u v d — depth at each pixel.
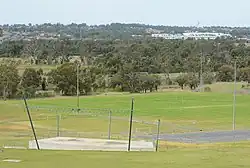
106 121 97.94
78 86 154.88
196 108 127.38
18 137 71.06
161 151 48.94
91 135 76.94
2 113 106.12
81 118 101.19
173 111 120.44
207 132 84.19
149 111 119.88
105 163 38.47
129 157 42.25
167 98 152.00
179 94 164.00
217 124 97.88
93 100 144.25
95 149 54.16
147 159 40.72
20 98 154.75
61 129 85.75
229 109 125.94
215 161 39.28
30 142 58.44
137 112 117.25
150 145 57.41
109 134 73.00
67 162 39.03
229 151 46.22
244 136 78.88
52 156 42.84
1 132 79.62
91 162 39.06
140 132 83.44
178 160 40.00
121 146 56.16
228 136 78.69
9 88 157.75
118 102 139.50
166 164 37.88
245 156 42.06
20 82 163.38
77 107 117.19
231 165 37.38
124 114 113.44
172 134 80.69
